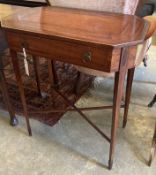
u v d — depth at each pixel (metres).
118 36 1.03
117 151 1.50
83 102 1.93
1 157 1.50
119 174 1.37
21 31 1.14
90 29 1.12
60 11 1.39
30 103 1.93
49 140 1.60
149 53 2.60
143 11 2.30
